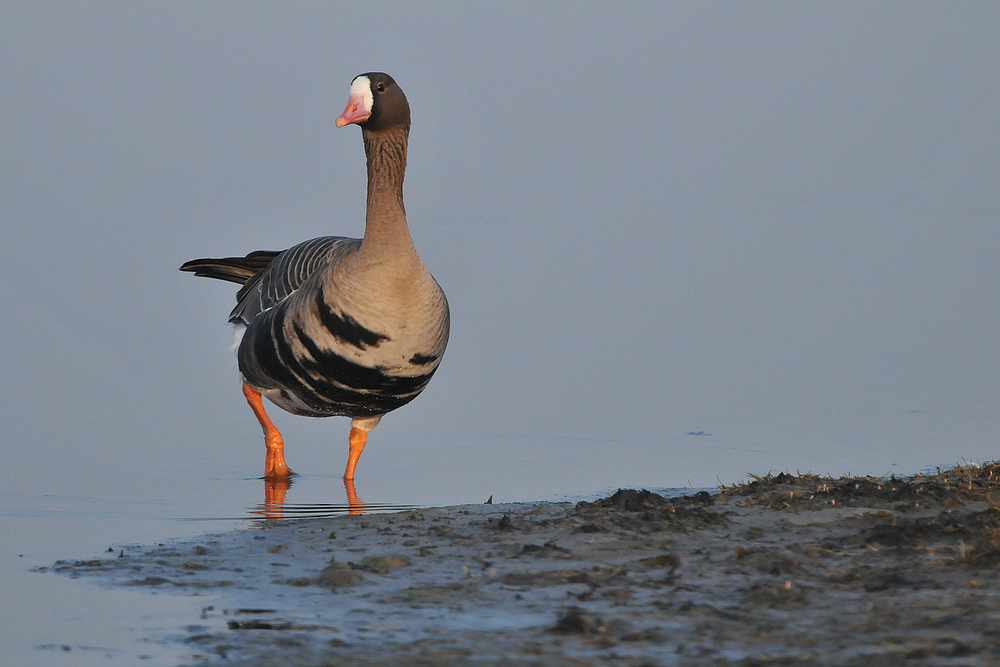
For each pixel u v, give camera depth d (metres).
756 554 9.91
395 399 14.84
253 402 15.73
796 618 8.26
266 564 10.14
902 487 12.04
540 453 16.84
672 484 14.62
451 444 17.50
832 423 18.64
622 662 7.52
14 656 7.88
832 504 11.65
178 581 9.60
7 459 16.09
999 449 16.45
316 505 13.48
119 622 8.54
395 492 14.30
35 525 12.12
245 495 14.09
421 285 14.23
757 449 16.88
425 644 7.92
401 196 14.45
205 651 7.89
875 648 7.57
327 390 14.60
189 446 17.25
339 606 8.83
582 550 10.27
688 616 8.38
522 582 9.34
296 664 7.59
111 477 15.05
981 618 8.08
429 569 9.83
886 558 9.73
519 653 7.71
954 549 9.90
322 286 14.30
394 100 14.48
